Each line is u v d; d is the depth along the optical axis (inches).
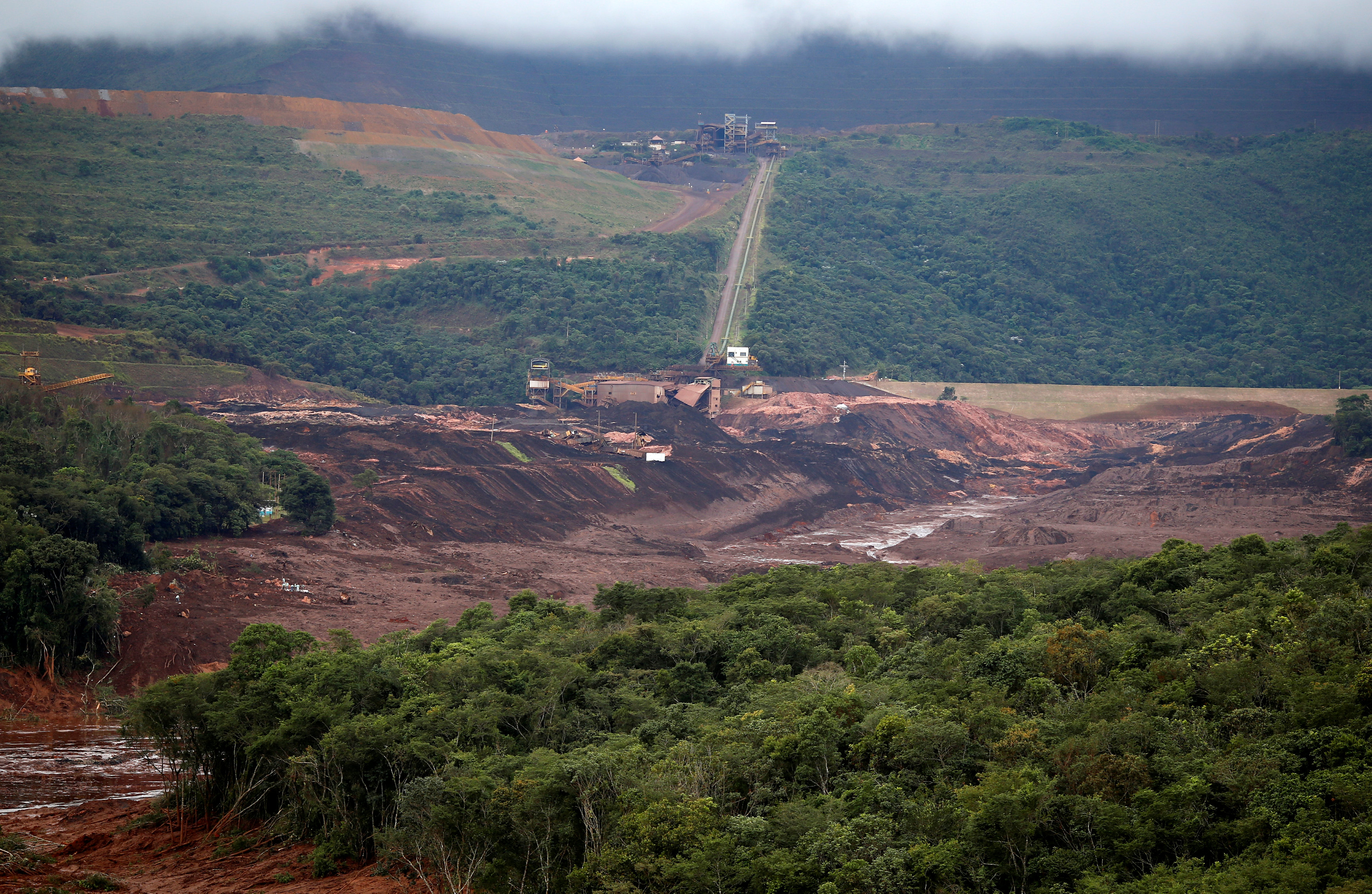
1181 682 3248.0
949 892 2492.6
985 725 3125.0
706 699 3976.4
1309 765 2691.9
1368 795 2423.7
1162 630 3745.1
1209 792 2620.6
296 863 3425.2
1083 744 2842.0
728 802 3016.7
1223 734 2955.2
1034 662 3619.6
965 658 3900.1
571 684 3895.2
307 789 3540.8
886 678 3860.7
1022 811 2554.1
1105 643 3651.6
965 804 2679.6
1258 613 3661.4
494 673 3887.8
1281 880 2263.8
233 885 3270.2
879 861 2529.5
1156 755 2787.9
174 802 3934.5
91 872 3395.7
